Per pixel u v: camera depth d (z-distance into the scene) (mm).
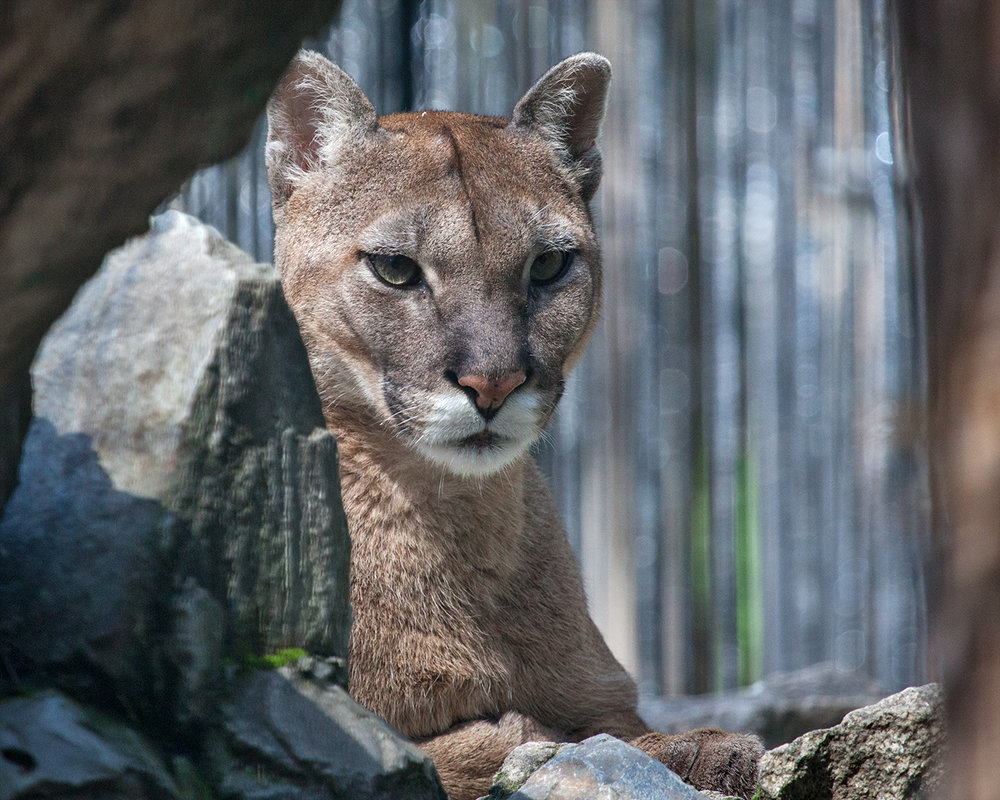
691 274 18234
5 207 3809
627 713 8750
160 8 3572
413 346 8094
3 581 5215
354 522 8086
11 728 4543
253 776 5141
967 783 3148
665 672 18547
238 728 5184
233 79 3924
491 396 7863
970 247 3078
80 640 5035
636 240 18391
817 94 19656
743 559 19391
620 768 5980
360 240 8344
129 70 3682
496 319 8062
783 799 6137
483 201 8391
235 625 5430
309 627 5648
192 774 4965
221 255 6027
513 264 8312
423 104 17641
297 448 5777
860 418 17594
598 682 8625
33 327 4215
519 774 6484
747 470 19500
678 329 19062
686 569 18562
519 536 8398
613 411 18297
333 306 8398
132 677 5066
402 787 5469
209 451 5488
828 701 14133
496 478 8164
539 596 8453
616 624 18219
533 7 18188
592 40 18469
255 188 14852
